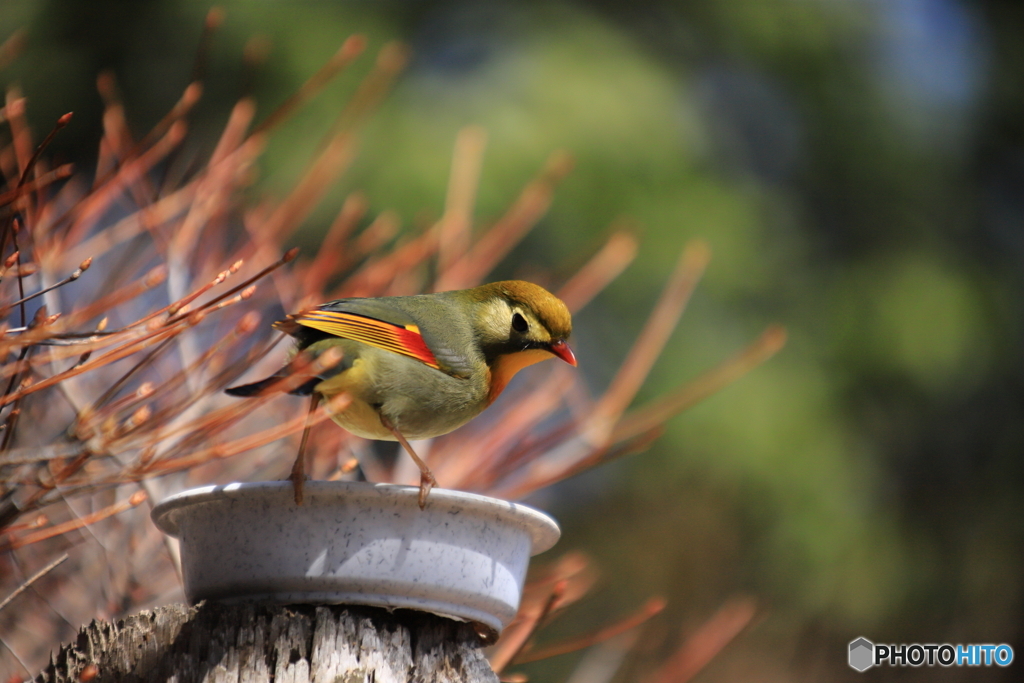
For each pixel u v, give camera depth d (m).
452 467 6.52
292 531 4.62
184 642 4.67
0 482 4.59
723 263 14.91
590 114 14.62
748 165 17.41
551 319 6.03
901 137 18.16
